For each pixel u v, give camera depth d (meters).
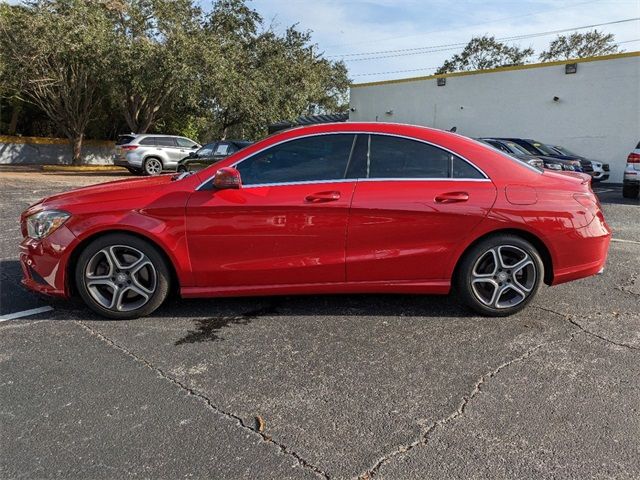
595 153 18.73
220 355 3.23
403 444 2.33
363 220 3.61
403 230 3.64
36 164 25.97
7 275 4.91
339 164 3.71
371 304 4.17
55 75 21.00
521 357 3.23
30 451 2.25
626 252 6.18
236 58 22.42
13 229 7.27
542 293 4.51
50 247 3.62
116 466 2.16
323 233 3.62
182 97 21.00
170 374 2.98
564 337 3.54
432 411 2.61
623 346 3.40
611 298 4.39
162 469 2.15
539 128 20.05
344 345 3.39
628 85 17.69
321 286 3.74
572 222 3.73
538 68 19.75
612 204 10.95
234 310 4.02
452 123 22.56
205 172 3.71
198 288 3.72
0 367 3.03
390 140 3.75
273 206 3.57
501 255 3.79
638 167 11.47
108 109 27.20
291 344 3.40
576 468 2.16
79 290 3.71
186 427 2.46
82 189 3.99
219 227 3.60
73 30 18.81
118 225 3.56
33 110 27.98
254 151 3.73
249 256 3.65
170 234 3.59
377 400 2.71
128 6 20.16
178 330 3.62
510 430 2.44
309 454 2.26
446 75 22.42
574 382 2.91
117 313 3.75
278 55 26.42
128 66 19.69
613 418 2.54
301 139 3.74
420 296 4.37
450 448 2.30
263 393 2.78
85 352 3.25
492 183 3.70
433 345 3.40
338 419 2.53
